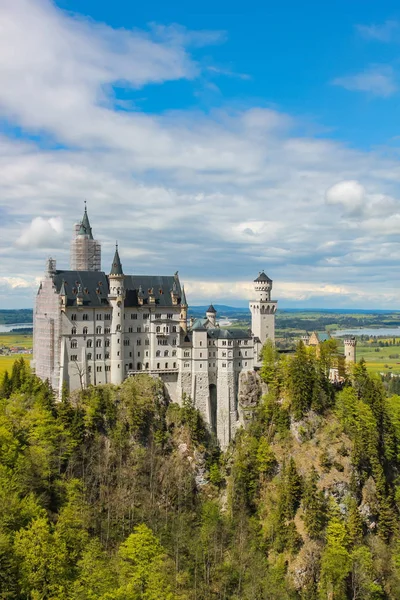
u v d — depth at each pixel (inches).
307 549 5930.1
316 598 5595.5
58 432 6043.3
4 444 5142.7
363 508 6461.6
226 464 7175.2
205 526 6136.8
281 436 7071.9
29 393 6648.6
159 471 6658.5
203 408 7564.0
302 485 6338.6
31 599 3531.0
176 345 7706.7
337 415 7199.8
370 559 5866.1
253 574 5551.2
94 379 7214.6
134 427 6761.8
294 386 7249.0
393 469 7101.4
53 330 7165.4
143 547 4566.9
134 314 7539.4
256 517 6441.9
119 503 5989.2
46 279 7322.8
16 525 4047.7
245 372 7716.5
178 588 4948.3
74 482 5531.5
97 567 4020.7
